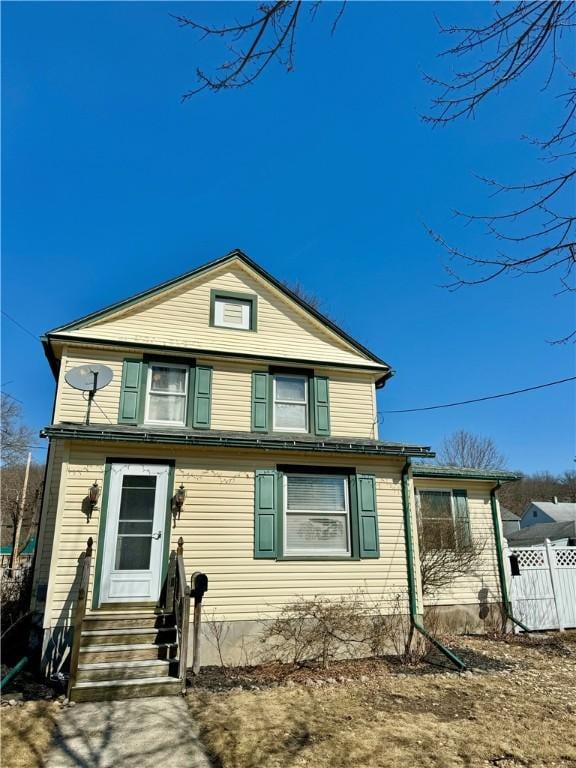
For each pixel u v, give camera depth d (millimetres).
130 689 6824
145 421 10805
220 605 8891
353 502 10141
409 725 5828
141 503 9117
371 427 12391
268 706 6473
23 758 4930
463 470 13281
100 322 11461
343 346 13086
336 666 8578
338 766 4797
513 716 6172
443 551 12188
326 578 9547
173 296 12203
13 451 32438
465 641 11000
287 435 11273
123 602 8562
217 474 9594
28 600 9234
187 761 4941
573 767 4816
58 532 8461
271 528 9523
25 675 7633
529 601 12773
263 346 12398
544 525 43812
